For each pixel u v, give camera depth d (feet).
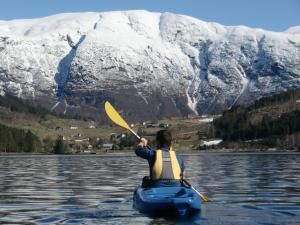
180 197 47.21
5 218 50.03
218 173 123.95
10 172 140.15
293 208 53.36
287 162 209.26
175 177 51.26
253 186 82.89
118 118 63.05
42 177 114.32
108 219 46.91
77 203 61.16
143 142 52.75
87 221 46.32
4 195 72.13
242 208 52.85
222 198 64.44
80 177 112.88
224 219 45.44
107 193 73.31
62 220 47.42
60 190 79.30
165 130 53.11
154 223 43.65
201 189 78.23
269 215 48.03
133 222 44.47
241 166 170.09
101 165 195.42
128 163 219.41
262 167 158.30
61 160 304.50
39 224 45.80
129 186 85.61
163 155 51.57
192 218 45.85
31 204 61.11
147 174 122.93
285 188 78.69
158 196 47.93
